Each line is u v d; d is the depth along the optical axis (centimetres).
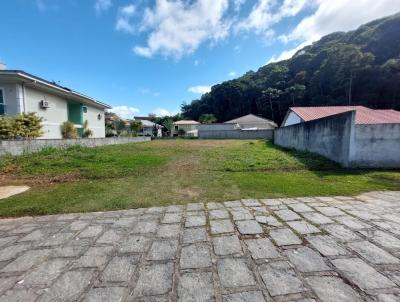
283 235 238
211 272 179
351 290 153
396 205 322
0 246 235
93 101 1555
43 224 290
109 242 236
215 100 5328
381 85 2486
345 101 2839
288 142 1171
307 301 144
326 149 725
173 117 5766
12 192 450
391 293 149
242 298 149
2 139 741
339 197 366
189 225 272
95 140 1295
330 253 200
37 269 192
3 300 155
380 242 217
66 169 649
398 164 608
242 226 264
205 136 2742
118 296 156
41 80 1048
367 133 601
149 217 302
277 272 176
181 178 532
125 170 630
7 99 954
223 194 396
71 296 157
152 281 170
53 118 1185
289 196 376
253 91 4844
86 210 335
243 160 749
